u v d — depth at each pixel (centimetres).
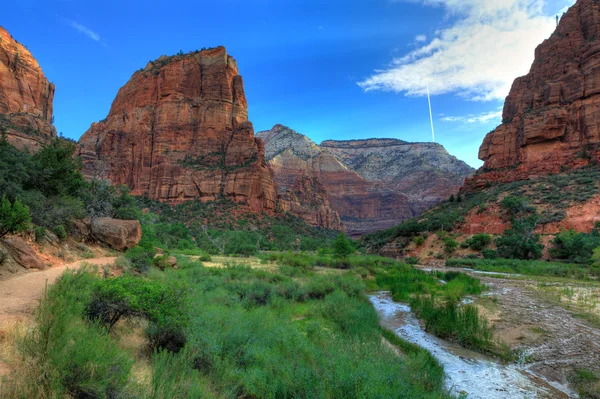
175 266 2398
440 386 750
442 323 1358
